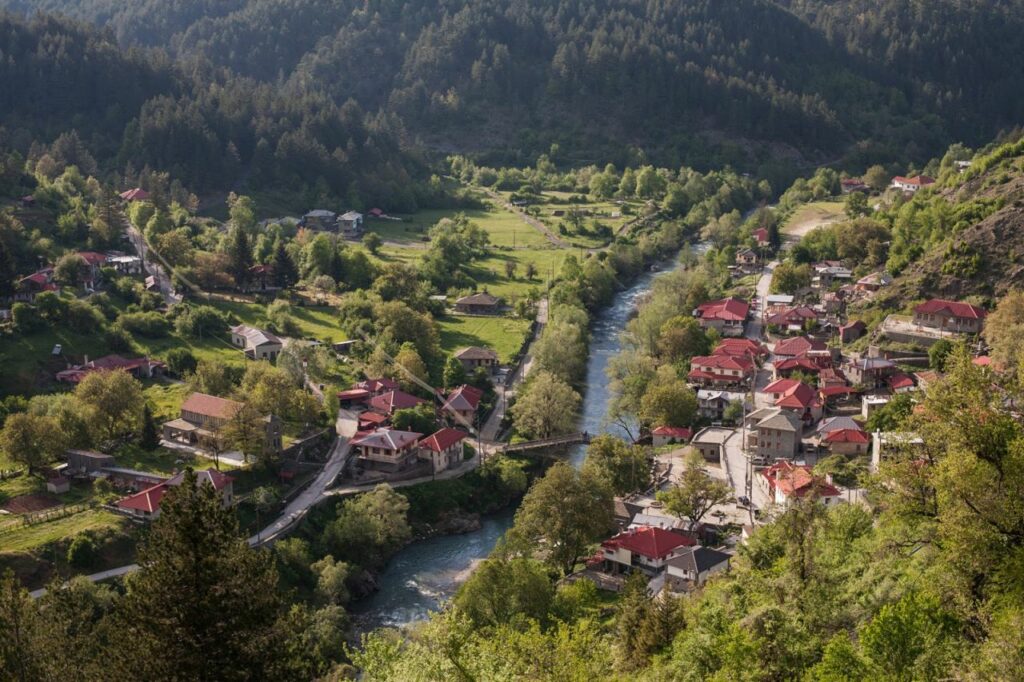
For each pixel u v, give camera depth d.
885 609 61.78
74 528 128.50
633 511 140.12
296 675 66.50
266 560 71.81
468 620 83.25
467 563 140.25
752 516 135.88
